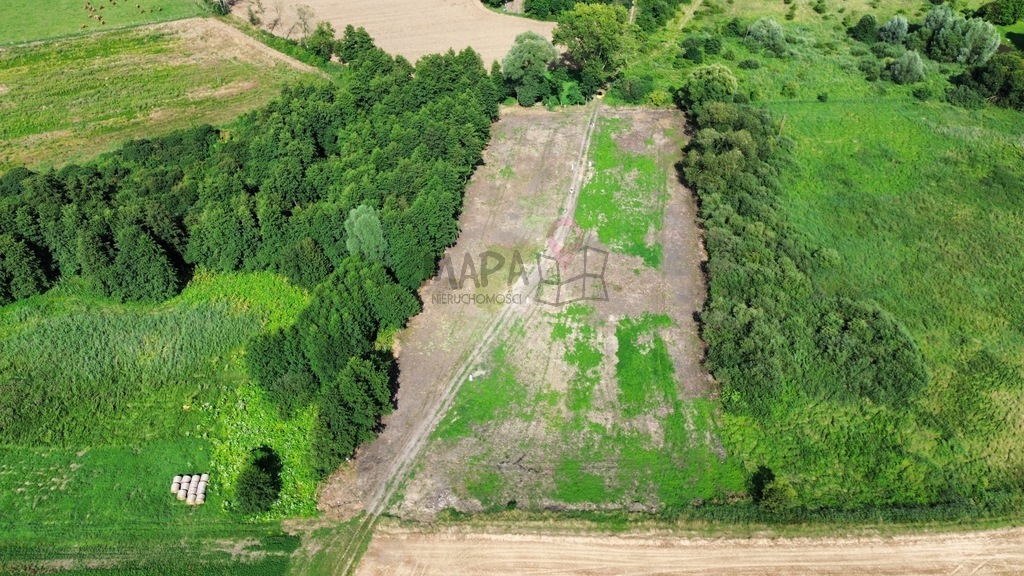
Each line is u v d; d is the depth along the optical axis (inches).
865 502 1738.4
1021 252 2463.1
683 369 2068.2
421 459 1828.2
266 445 1849.2
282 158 2596.0
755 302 2154.3
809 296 2235.5
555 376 2055.9
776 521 1675.7
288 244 2342.5
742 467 1818.4
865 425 1916.8
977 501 1732.3
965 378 2033.7
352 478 1779.0
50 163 2866.6
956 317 2226.9
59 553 1616.6
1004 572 1594.5
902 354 2007.9
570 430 1908.2
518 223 2620.6
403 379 2036.2
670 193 2795.3
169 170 2659.9
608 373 2063.2
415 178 2465.6
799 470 1813.5
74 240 2276.1
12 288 2237.9
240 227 2306.8
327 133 2824.8
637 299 2303.2
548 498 1744.6
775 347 1983.3
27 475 1776.6
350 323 1966.0
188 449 1834.4
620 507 1726.1
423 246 2272.4
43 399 1948.8
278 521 1686.8
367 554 1624.0
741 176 2694.4
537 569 1596.9
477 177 2866.6
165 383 2005.4
